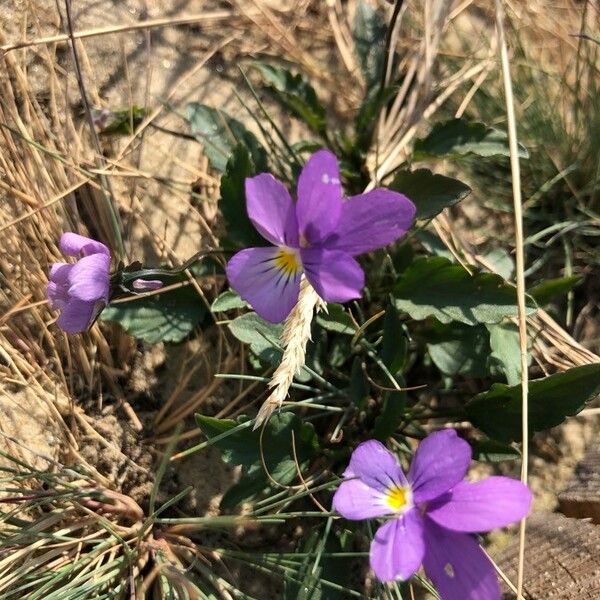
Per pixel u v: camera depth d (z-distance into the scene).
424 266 0.15
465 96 0.19
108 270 0.12
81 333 0.15
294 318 0.11
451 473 0.10
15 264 0.15
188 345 0.16
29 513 0.14
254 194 0.11
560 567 0.14
